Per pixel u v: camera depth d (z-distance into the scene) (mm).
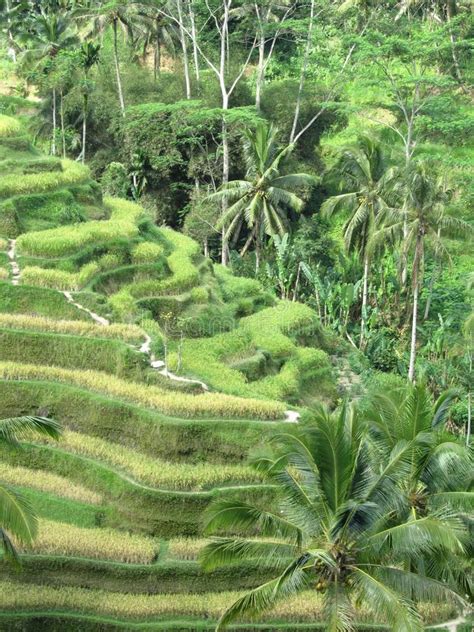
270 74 85562
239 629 33250
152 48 92250
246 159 68625
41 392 41406
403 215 57281
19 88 88562
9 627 32031
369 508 27359
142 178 73750
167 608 33500
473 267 69000
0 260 50156
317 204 76125
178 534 36656
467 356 57938
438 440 30516
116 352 43562
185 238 60562
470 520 29062
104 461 38906
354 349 60875
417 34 75688
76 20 85188
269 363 49844
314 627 33469
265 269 68500
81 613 32969
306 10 84688
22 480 38125
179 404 40438
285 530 28297
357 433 28062
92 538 35531
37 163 57969
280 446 31000
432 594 27188
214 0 79562
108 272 51094
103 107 78062
